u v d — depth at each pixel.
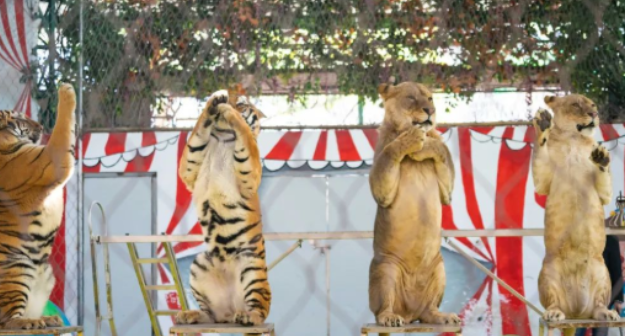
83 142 8.60
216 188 6.68
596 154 7.17
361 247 8.53
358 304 8.52
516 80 9.26
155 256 8.64
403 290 6.91
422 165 6.98
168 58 9.14
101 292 8.65
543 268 7.17
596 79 8.91
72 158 6.83
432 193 6.93
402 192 6.88
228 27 9.34
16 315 6.60
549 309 6.89
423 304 6.93
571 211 7.10
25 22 8.29
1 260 6.65
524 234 7.28
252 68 9.37
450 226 8.59
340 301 8.52
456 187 8.61
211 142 6.76
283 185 8.60
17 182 6.74
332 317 8.50
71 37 8.61
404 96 7.12
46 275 6.93
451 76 9.34
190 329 6.24
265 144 8.63
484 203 8.60
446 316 6.73
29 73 8.34
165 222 8.62
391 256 6.90
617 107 8.95
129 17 8.95
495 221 8.59
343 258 8.54
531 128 8.63
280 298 8.52
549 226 7.17
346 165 8.61
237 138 6.63
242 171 6.64
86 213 8.59
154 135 8.66
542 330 7.29
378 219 7.01
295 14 9.46
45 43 8.45
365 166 8.60
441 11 9.28
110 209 8.60
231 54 9.34
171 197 8.61
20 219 6.73
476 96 9.31
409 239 6.86
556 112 7.33
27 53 8.33
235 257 6.67
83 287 7.75
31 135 7.07
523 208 8.60
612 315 6.89
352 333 8.49
